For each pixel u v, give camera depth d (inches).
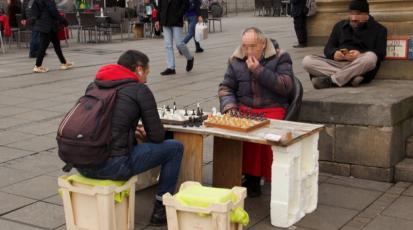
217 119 181.9
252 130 175.2
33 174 222.4
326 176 217.0
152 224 175.3
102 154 154.6
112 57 564.4
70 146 154.9
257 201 193.6
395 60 265.3
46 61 540.4
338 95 225.5
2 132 283.3
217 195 149.0
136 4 988.6
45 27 462.6
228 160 190.1
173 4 424.2
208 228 146.8
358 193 199.3
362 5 245.4
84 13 717.9
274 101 200.8
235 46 617.6
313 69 251.9
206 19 777.6
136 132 178.7
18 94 377.1
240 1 1373.0
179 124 182.1
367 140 209.8
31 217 181.6
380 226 172.1
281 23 951.0
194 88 376.2
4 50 635.5
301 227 171.8
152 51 597.0
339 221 175.8
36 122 302.7
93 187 155.2
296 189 174.2
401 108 212.5
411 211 183.0
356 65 242.1
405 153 221.0
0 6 849.5
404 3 261.4
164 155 169.3
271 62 197.6
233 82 205.0
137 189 203.3
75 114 158.4
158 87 381.7
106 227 155.9
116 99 160.2
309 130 175.5
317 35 518.3
